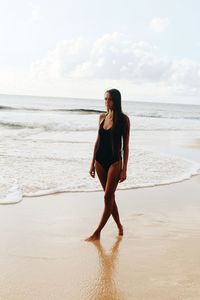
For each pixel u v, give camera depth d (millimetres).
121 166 5133
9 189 7645
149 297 3477
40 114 36031
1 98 93062
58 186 8164
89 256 4488
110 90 5043
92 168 5426
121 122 5047
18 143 15281
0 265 4117
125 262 4324
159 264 4281
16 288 3592
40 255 4457
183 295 3521
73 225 5695
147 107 94125
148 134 25562
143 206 6938
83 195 7590
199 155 15062
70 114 38406
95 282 3777
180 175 10133
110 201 5105
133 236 5289
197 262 4367
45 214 6188
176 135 25406
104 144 5105
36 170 9719
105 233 5387
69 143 16250
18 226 5512
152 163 11781
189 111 82000
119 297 3471
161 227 5738
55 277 3873
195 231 5594
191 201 7453
